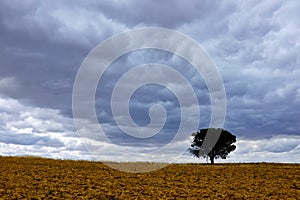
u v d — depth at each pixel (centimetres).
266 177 2497
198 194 1875
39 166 2762
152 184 2147
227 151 5647
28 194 1747
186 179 2350
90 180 2208
